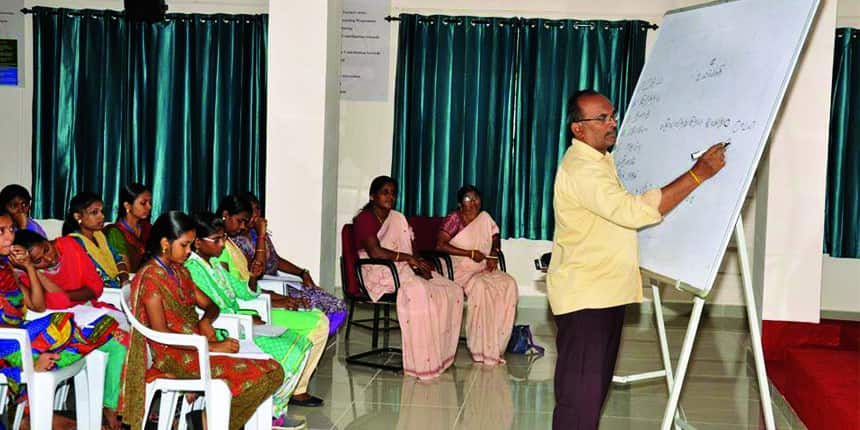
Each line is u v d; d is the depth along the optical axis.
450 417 4.38
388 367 5.29
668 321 7.12
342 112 7.41
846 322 6.47
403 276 5.31
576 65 7.15
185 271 3.46
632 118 3.80
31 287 3.48
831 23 5.57
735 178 2.82
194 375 3.29
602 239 3.01
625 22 7.10
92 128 7.30
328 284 5.81
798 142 5.64
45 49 7.27
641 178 3.46
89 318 3.58
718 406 4.67
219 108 7.24
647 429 4.23
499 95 7.21
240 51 7.21
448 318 5.24
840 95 6.96
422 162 7.27
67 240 3.79
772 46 2.87
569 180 3.00
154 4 5.80
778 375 5.33
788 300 5.69
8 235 3.33
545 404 4.66
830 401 3.83
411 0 7.32
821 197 5.64
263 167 7.27
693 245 2.96
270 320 4.22
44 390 3.20
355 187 7.46
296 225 5.54
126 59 7.25
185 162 7.28
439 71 7.21
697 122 3.16
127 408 3.21
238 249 4.33
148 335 3.17
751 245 7.14
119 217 4.57
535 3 7.34
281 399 3.89
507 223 7.30
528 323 6.88
